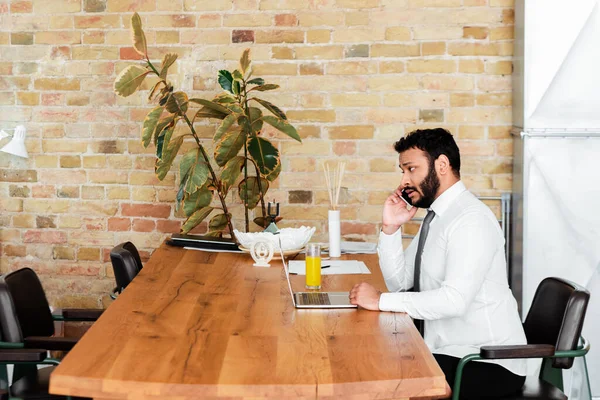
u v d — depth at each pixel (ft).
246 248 10.55
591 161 12.16
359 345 6.64
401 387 5.83
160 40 13.41
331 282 8.99
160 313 7.53
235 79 12.45
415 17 13.07
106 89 13.56
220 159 11.96
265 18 13.24
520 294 12.69
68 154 13.74
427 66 13.12
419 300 7.82
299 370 6.00
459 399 8.01
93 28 13.47
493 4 12.94
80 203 13.82
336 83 13.26
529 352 7.67
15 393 8.12
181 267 9.66
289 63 13.28
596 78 11.96
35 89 13.66
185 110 11.77
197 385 5.68
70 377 5.78
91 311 9.13
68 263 13.94
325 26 13.19
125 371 5.92
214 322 7.25
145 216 13.78
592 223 12.24
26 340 8.02
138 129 13.60
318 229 13.52
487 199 13.20
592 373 12.42
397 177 13.35
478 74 13.08
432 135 8.84
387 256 9.68
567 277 12.39
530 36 12.05
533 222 12.37
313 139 13.37
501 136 13.12
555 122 12.16
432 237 8.86
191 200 12.50
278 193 13.51
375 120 13.28
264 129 13.42
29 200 13.88
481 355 7.61
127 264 9.87
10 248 13.99
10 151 13.48
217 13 13.29
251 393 5.68
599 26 11.86
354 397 5.79
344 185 13.42
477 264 8.10
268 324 7.23
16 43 13.60
